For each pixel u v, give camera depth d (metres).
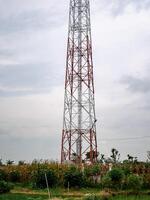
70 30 95.81
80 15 96.25
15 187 83.06
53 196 64.75
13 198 60.38
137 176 81.19
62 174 84.00
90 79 93.88
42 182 81.88
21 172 93.56
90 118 93.31
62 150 92.88
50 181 82.19
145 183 82.94
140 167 93.38
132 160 106.25
